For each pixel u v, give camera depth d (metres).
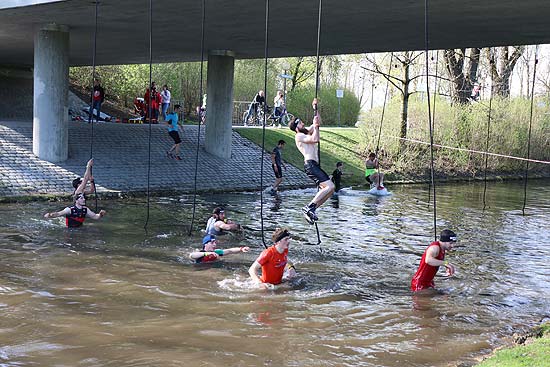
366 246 13.84
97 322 8.20
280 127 33.47
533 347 7.28
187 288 10.00
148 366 6.78
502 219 18.67
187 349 7.32
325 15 17.00
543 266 12.37
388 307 9.35
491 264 12.42
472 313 9.16
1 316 8.31
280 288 10.19
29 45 26.91
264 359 7.09
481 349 7.62
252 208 19.17
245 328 8.15
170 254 12.35
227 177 24.62
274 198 22.08
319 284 10.52
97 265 11.27
